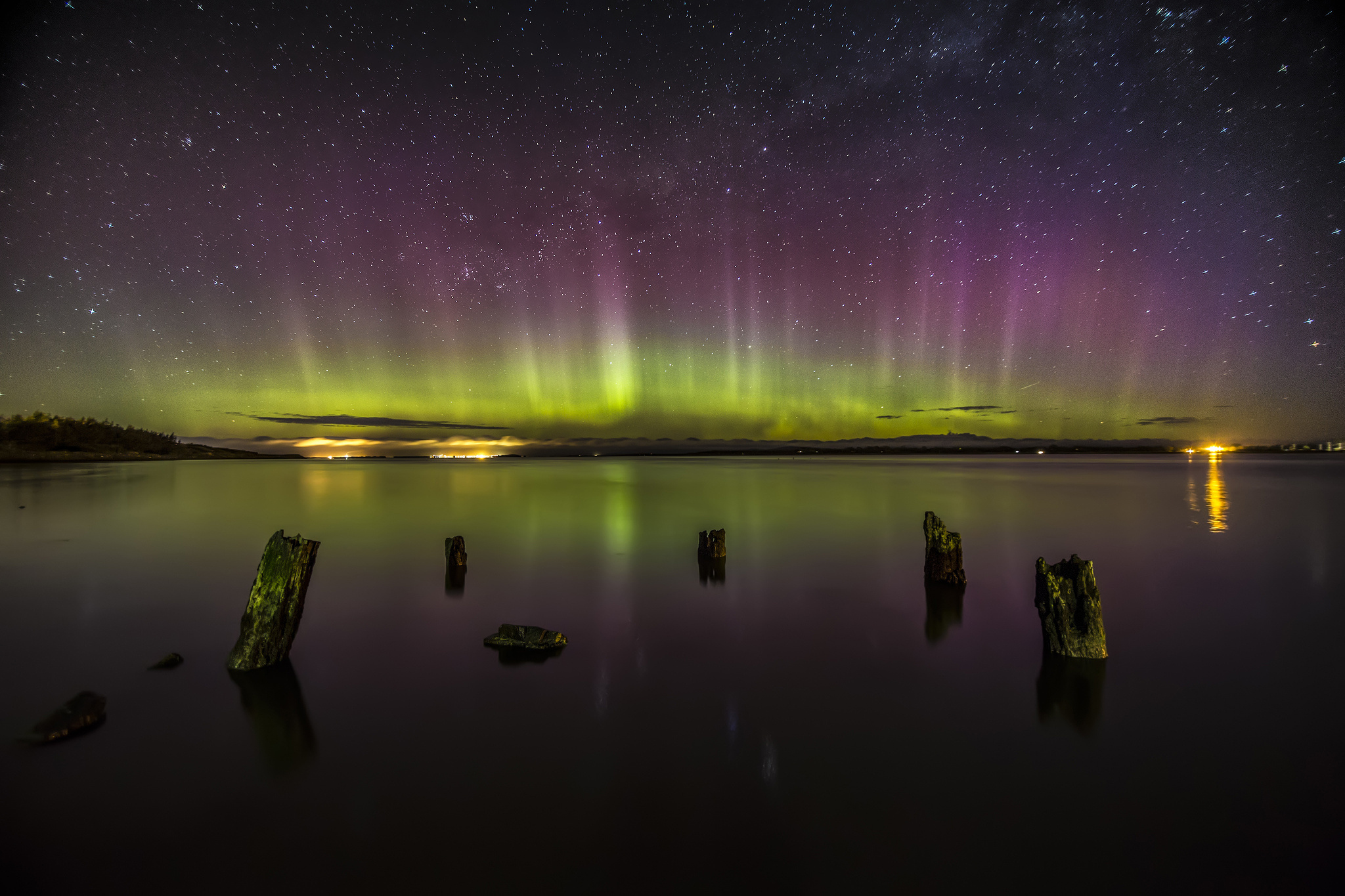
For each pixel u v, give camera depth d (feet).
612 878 11.37
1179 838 12.51
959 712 17.95
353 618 27.55
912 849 12.12
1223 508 73.67
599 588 33.14
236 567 38.63
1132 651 23.09
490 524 59.93
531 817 13.02
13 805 13.34
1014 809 13.37
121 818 12.98
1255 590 32.60
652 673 20.89
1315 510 71.15
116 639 24.27
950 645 23.82
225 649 23.30
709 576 36.17
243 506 78.02
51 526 58.65
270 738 16.25
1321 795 13.88
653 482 131.54
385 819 12.97
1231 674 20.84
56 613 27.99
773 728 16.92
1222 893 11.14
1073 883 11.35
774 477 153.38
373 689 19.54
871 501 83.41
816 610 28.81
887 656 22.57
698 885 11.22
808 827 12.73
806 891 11.10
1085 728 16.94
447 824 12.82
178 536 52.11
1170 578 35.40
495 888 11.14
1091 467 230.68
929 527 34.91
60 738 16.05
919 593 31.99
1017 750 15.76
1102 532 53.67
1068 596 22.89
